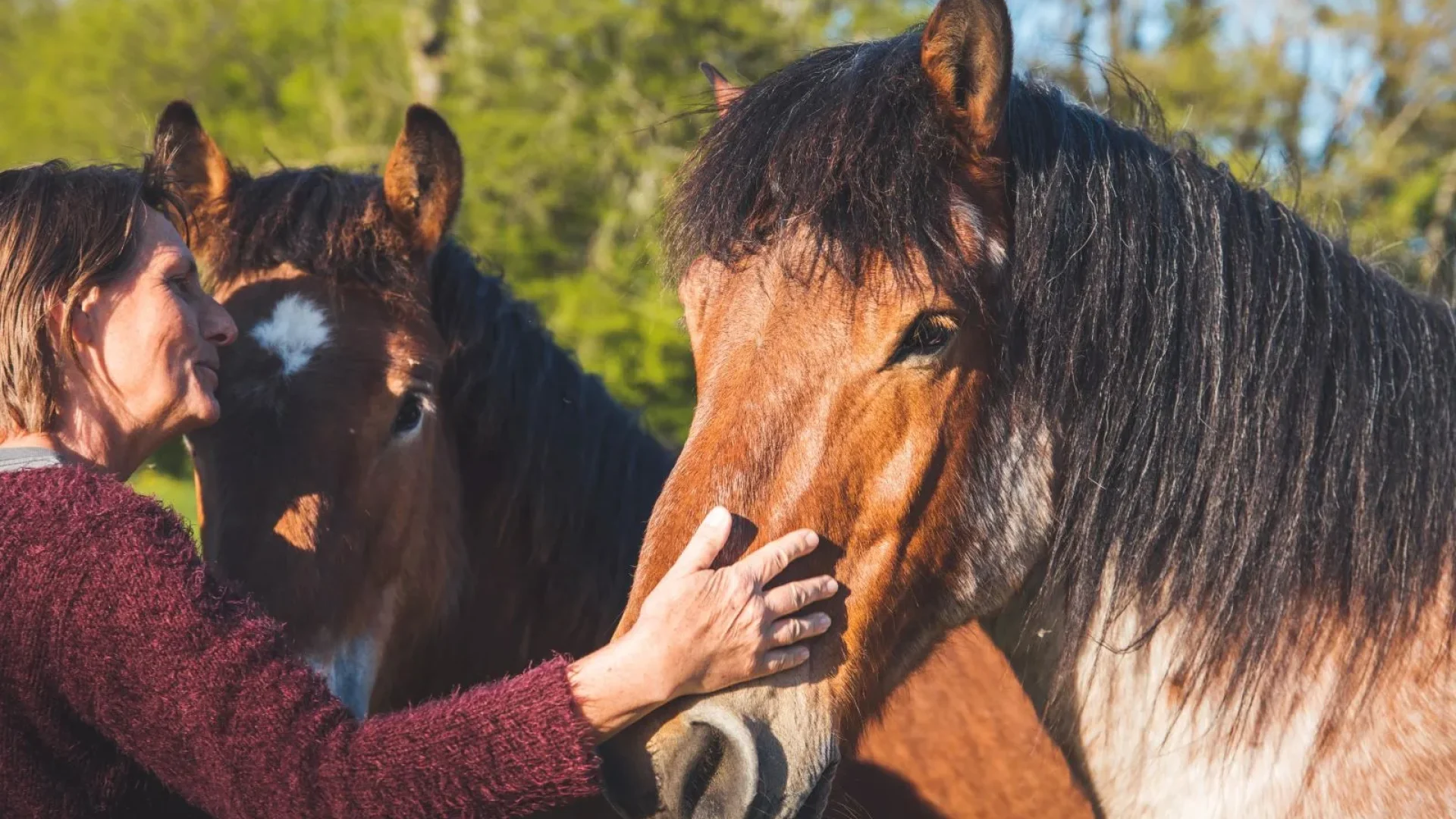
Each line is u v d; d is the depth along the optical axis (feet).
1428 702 4.96
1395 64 46.65
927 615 5.04
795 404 4.61
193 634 4.12
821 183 4.65
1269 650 5.09
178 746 4.12
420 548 6.84
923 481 4.77
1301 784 5.05
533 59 39.47
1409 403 5.26
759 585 4.44
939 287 4.60
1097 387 5.04
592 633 7.36
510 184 37.88
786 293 4.66
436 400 6.97
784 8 38.32
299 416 6.37
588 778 4.27
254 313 6.56
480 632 7.37
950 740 7.34
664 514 4.67
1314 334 5.24
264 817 4.16
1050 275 4.89
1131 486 5.11
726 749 4.47
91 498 4.22
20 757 4.16
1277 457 5.09
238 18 56.39
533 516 7.28
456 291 7.33
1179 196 5.23
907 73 4.88
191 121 7.04
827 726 4.68
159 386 4.88
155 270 4.86
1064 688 5.60
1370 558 5.08
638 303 35.40
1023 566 5.14
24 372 4.50
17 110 65.16
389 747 4.22
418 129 6.88
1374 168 40.24
